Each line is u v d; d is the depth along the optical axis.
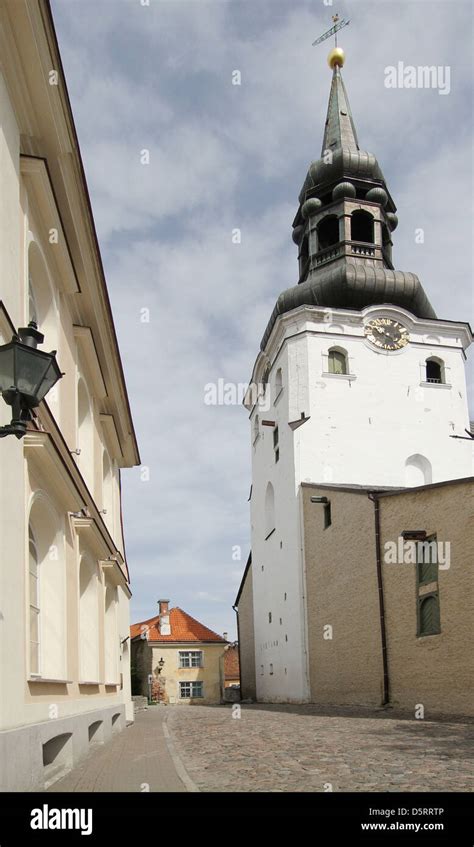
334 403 42.91
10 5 10.11
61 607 13.41
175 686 65.69
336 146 48.72
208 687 66.31
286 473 42.66
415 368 44.53
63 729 12.20
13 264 10.34
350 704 31.17
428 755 13.13
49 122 12.15
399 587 26.84
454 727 18.66
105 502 25.19
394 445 43.03
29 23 10.37
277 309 46.22
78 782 11.20
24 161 11.31
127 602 30.41
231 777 11.31
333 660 33.50
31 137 12.34
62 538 13.59
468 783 10.12
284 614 41.59
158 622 69.25
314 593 37.00
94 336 18.78
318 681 35.75
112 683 21.34
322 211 47.25
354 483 41.88
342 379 43.41
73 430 16.22
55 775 12.08
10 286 10.11
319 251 46.94
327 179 47.88
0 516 9.16
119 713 22.77
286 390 43.81
